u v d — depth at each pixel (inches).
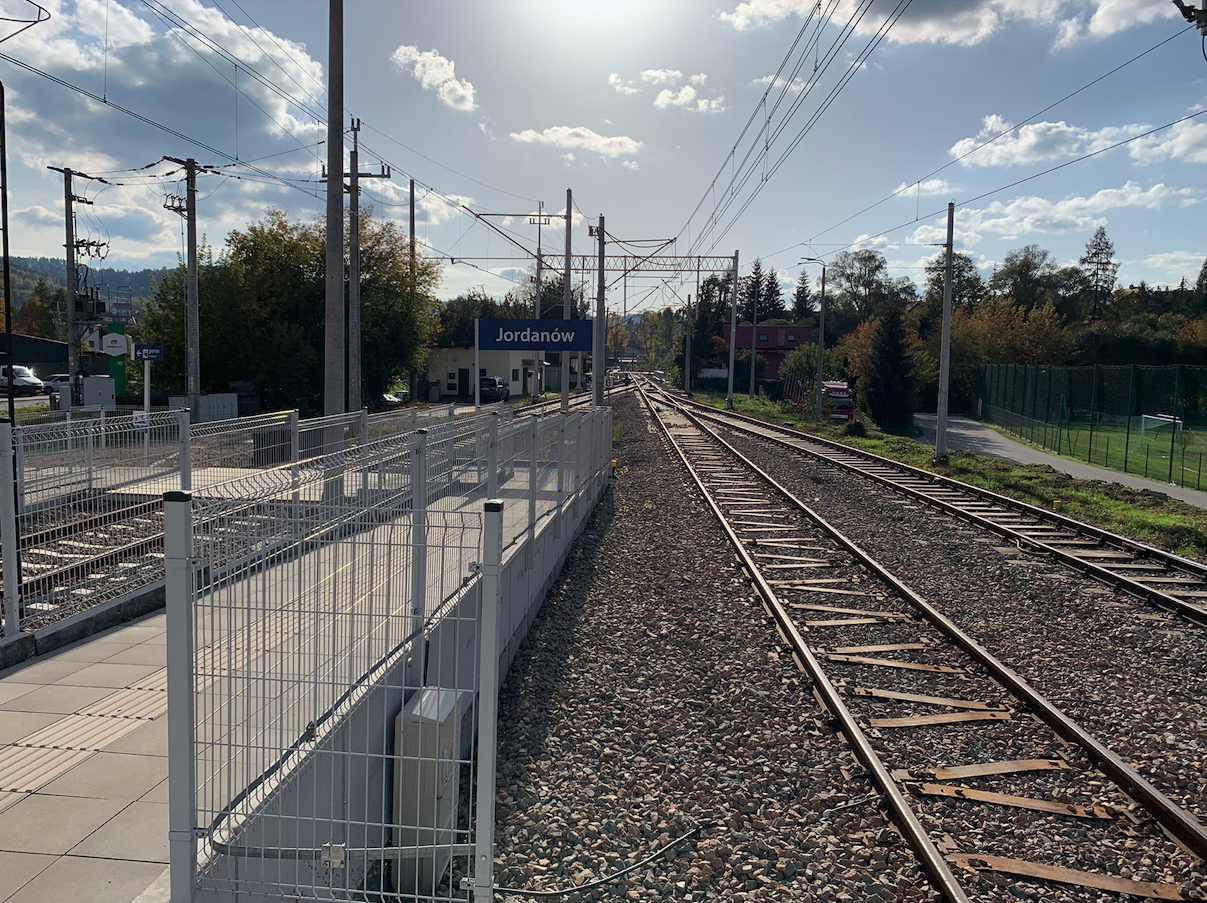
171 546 137.3
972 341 2315.5
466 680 247.9
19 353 2561.5
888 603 412.2
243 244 1652.3
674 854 199.6
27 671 254.2
